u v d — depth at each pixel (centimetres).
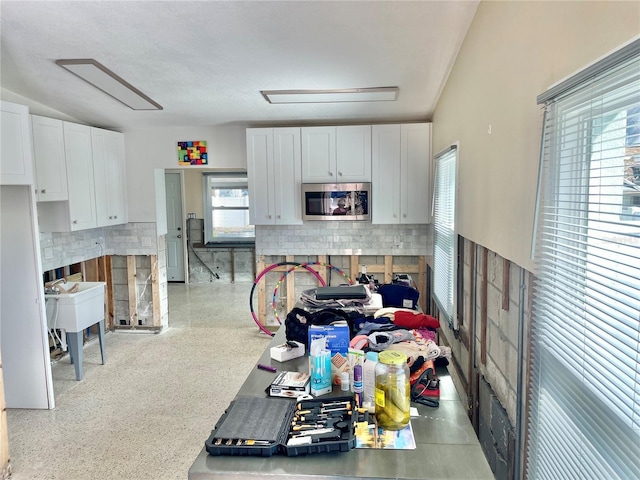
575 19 131
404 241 514
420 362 208
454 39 284
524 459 182
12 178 325
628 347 103
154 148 531
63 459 289
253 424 166
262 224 506
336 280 530
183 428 326
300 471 145
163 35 271
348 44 285
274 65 322
